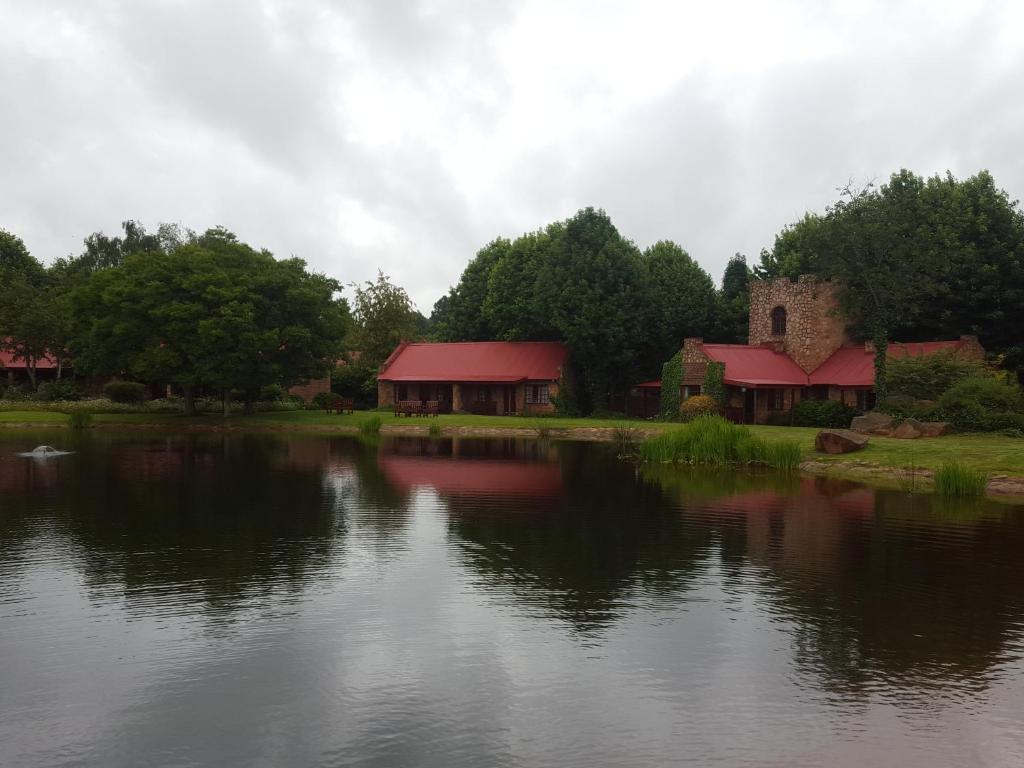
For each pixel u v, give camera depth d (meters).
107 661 9.30
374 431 45.81
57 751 7.29
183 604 11.39
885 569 13.71
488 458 31.59
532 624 10.70
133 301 47.69
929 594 12.16
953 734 7.67
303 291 49.84
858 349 50.69
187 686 8.65
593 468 28.45
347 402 57.03
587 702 8.35
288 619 10.80
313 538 15.76
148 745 7.40
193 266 48.62
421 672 9.09
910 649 9.86
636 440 39.84
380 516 18.22
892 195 42.62
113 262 81.81
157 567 13.37
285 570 13.25
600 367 56.72
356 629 10.44
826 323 51.56
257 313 49.62
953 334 50.69
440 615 11.04
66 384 61.84
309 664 9.27
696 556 14.60
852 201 39.56
